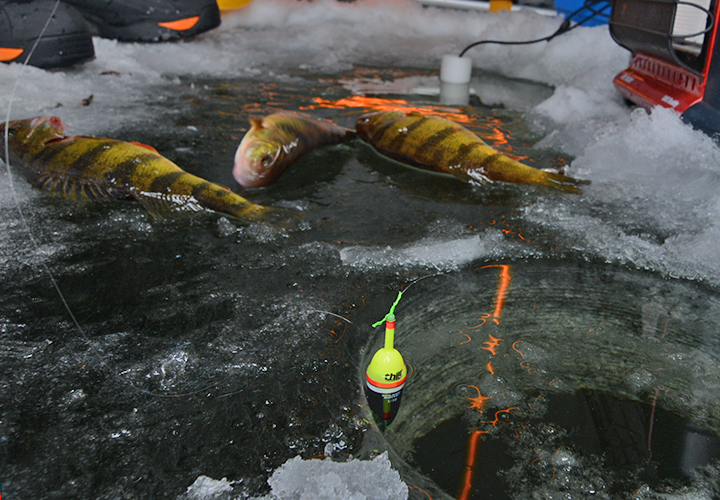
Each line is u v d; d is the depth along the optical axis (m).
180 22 5.12
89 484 1.23
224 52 5.11
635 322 1.82
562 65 4.55
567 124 3.38
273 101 3.84
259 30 6.08
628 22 3.23
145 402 1.45
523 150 3.07
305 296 1.87
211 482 1.24
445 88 4.33
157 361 1.58
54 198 2.43
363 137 3.13
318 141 2.95
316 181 2.69
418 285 1.96
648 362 1.66
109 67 4.37
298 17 6.52
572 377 1.60
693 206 2.44
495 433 1.41
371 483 1.25
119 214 2.34
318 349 1.65
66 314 1.75
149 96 3.80
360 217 2.38
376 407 1.46
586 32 4.73
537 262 2.12
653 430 1.43
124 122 3.27
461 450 1.36
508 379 1.58
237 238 2.20
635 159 2.83
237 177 2.55
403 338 1.72
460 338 1.73
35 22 3.94
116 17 4.88
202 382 1.52
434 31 6.32
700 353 1.69
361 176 2.76
